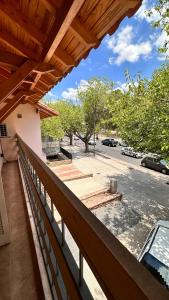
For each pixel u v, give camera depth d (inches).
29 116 297.6
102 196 302.7
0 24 79.2
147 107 245.1
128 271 15.3
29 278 69.2
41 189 70.9
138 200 333.7
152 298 12.9
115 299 16.8
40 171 53.3
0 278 69.6
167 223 165.8
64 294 39.4
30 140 302.4
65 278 33.9
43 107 290.2
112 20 58.2
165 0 195.2
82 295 27.5
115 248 17.9
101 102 693.3
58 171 399.2
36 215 81.9
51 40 67.1
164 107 231.3
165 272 118.9
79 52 83.3
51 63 100.5
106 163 613.3
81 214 24.4
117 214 277.1
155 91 229.6
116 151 843.4
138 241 217.9
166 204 320.2
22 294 63.2
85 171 517.7
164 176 483.5
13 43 84.9
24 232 97.0
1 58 85.8
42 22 69.4
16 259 78.4
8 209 122.4
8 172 214.8
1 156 250.2
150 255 132.3
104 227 21.2
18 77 89.0
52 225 47.1
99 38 69.6
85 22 62.6
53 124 666.2
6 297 62.4
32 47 87.8
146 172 516.1
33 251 83.0
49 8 57.7
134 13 53.2
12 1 63.1
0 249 84.5
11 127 280.5
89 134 789.2
